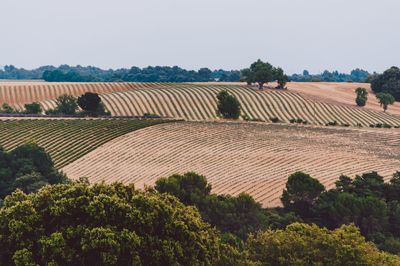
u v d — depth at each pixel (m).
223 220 90.38
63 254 44.50
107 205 47.59
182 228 49.47
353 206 97.69
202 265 50.25
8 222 47.69
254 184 123.38
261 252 57.06
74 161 141.00
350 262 54.56
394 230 100.00
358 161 143.38
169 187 95.75
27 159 115.56
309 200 105.50
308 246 56.16
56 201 48.00
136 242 45.72
